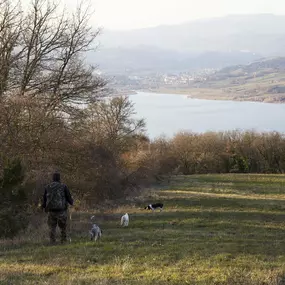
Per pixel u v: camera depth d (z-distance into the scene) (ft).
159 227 55.31
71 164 78.95
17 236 42.14
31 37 81.35
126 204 84.58
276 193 117.80
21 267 29.71
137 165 133.28
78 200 75.41
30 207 51.26
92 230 41.16
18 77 79.46
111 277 27.02
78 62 86.84
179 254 34.06
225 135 219.61
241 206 83.66
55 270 28.89
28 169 59.52
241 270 28.86
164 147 203.62
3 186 42.50
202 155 204.74
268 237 46.78
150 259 32.14
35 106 69.87
